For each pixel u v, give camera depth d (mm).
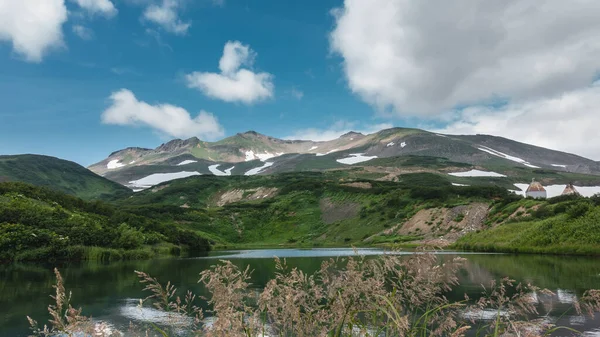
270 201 192250
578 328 16641
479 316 6973
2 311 24109
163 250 86188
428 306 5078
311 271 35531
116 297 28672
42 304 26266
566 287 26766
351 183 199000
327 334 4914
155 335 16344
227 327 4598
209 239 140375
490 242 75625
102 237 74250
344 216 159500
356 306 4766
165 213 162125
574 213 65250
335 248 114312
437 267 4879
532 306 5605
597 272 34719
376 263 4996
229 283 4789
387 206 148000
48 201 90812
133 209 159375
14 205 75062
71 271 47938
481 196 130125
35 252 61969
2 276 42656
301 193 194500
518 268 39062
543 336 5309
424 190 147375
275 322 5273
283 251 101188
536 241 65250
